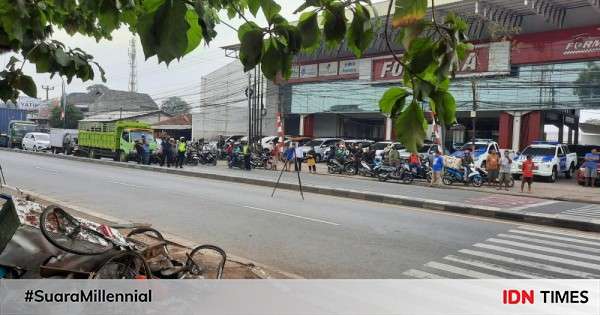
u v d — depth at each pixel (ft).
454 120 5.48
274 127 125.80
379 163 66.64
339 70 109.70
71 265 11.97
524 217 35.91
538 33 80.07
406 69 5.33
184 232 27.27
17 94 13.96
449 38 5.08
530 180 56.65
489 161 61.67
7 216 12.04
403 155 74.28
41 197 39.01
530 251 24.98
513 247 25.84
